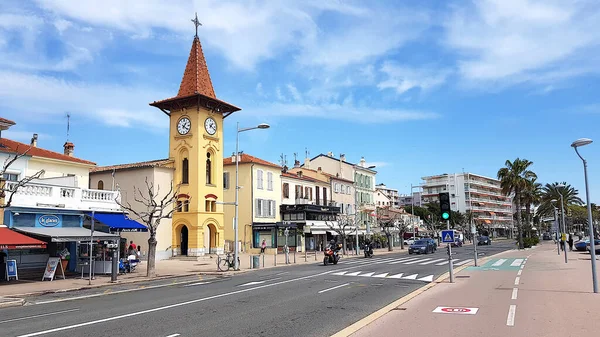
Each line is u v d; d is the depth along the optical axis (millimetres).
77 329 10742
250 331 10297
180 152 43156
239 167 51031
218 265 30188
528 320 10445
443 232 19328
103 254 27297
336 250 35125
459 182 125125
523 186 58375
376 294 16531
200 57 44844
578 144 15602
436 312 11734
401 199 147875
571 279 18875
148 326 10945
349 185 68125
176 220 42031
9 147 28297
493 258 36094
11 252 23109
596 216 107438
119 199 30375
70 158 32531
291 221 53406
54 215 24812
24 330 10766
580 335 8867
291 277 23891
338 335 9258
